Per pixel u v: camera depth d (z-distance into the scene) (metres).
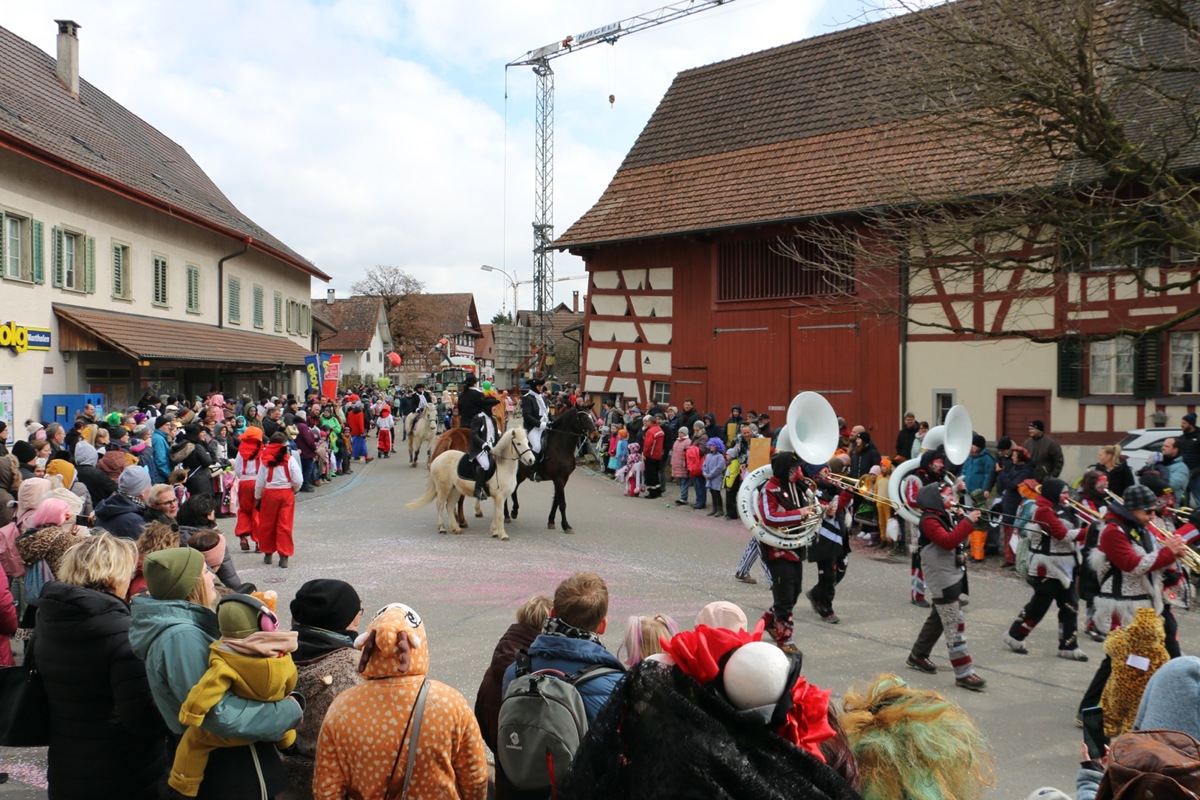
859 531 13.56
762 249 20.58
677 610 9.05
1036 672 7.29
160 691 3.31
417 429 24.27
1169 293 14.57
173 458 11.99
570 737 2.98
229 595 3.28
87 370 21.06
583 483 21.27
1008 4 10.54
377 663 3.12
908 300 17.05
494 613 8.77
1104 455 10.82
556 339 67.25
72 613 3.50
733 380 21.11
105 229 22.30
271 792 3.31
